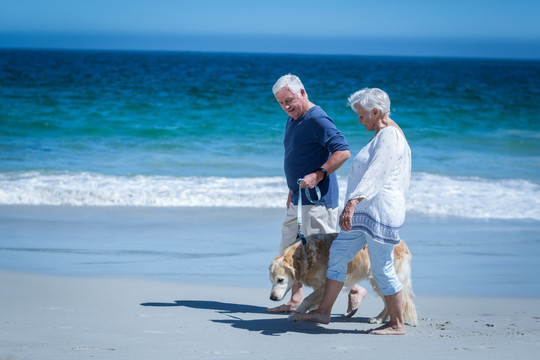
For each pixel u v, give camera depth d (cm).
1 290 958
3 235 1408
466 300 979
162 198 1831
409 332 766
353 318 862
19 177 2080
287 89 833
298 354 647
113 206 1767
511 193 1989
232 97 4956
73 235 1424
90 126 3347
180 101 4541
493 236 1492
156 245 1344
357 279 795
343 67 16138
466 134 3472
